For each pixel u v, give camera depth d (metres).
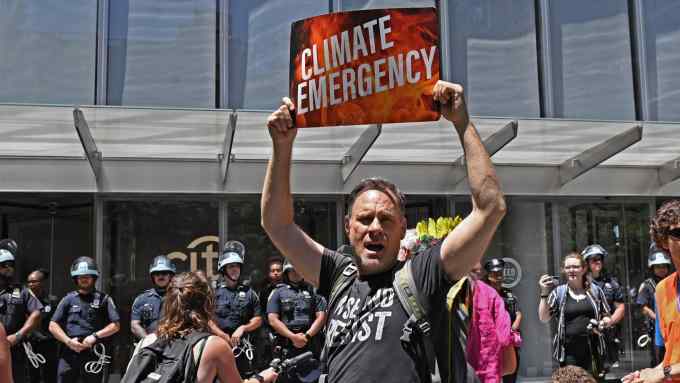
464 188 11.25
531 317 11.40
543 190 11.55
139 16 10.83
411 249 3.93
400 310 2.33
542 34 11.92
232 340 8.17
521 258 11.50
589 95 12.02
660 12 12.34
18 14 10.48
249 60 11.10
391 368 2.26
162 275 8.38
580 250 11.63
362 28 2.50
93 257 10.32
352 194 2.55
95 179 10.37
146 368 3.29
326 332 2.48
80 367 8.19
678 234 3.25
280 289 8.55
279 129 2.61
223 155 10.16
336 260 2.69
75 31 10.60
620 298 8.68
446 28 11.66
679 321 3.31
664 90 12.23
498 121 9.91
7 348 3.71
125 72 10.71
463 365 2.40
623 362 11.37
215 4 11.03
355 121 2.50
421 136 10.16
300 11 11.30
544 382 11.20
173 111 9.08
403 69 2.45
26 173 10.25
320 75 2.56
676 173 11.54
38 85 10.45
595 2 12.19
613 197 11.86
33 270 10.20
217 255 10.62
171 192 10.52
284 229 2.71
